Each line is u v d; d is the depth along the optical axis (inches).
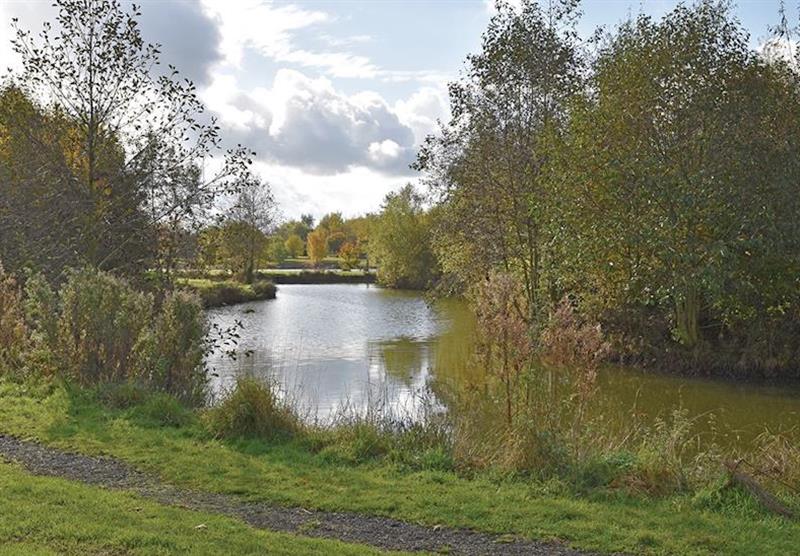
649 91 858.8
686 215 788.6
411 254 2536.9
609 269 858.8
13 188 747.4
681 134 853.2
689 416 641.6
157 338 492.4
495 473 336.8
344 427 394.0
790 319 880.9
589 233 836.0
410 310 1697.8
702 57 860.0
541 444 342.0
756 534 269.9
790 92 874.1
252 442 378.9
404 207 2605.8
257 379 442.0
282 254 3878.0
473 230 996.6
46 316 502.6
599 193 844.0
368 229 3191.4
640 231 812.0
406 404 602.9
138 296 515.8
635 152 837.8
